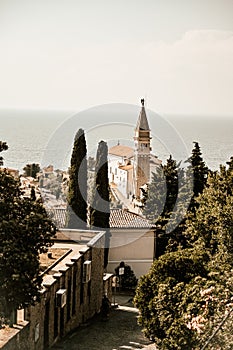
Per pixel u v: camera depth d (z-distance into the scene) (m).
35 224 21.14
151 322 25.19
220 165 32.31
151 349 26.81
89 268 31.58
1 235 20.41
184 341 21.41
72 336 28.62
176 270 26.12
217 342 16.84
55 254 30.66
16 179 22.03
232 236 27.08
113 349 26.72
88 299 32.69
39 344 24.73
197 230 30.34
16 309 21.11
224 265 25.95
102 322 31.67
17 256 19.97
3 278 20.08
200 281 23.52
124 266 40.16
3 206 21.11
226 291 20.19
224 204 29.39
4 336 21.25
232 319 17.34
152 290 25.95
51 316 26.31
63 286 27.83
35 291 20.97
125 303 36.62
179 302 23.44
